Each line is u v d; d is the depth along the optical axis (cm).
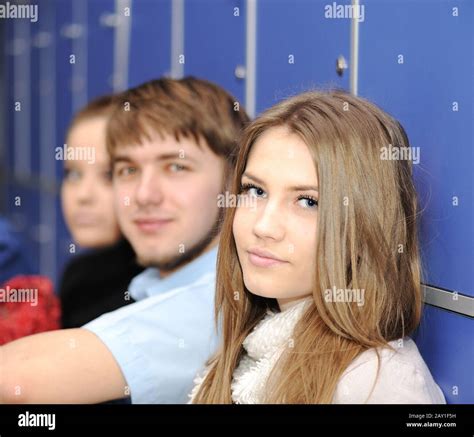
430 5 91
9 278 187
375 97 104
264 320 92
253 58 143
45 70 290
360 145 82
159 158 128
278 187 82
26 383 100
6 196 343
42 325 139
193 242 128
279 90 133
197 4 170
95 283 164
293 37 128
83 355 102
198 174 127
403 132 88
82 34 250
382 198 82
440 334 93
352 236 80
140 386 104
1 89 343
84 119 173
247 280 85
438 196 91
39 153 303
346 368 79
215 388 92
